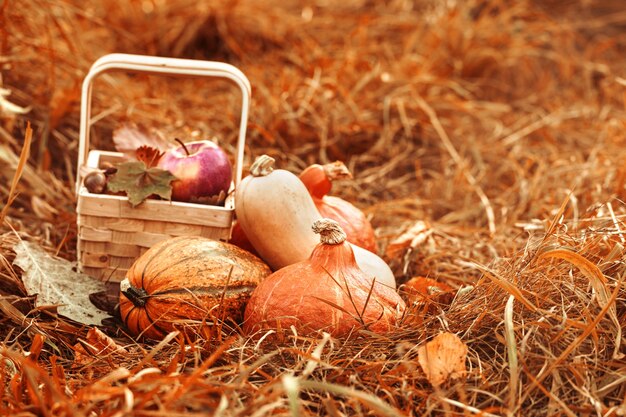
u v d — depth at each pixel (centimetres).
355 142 215
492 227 186
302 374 136
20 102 197
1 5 197
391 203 193
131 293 148
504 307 146
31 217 179
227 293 149
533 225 173
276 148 210
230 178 159
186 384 132
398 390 137
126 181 155
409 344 141
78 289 155
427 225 178
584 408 134
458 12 267
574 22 296
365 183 207
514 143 223
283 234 155
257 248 158
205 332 145
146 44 250
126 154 166
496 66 257
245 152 204
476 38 262
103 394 131
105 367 144
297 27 264
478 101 248
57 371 141
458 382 138
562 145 225
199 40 259
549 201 194
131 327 151
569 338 142
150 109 211
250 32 260
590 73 265
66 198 186
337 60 241
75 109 202
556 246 151
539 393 138
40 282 154
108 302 155
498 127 226
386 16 276
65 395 137
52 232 176
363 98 225
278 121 211
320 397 136
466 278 169
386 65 240
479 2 288
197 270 149
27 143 154
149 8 259
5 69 197
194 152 159
